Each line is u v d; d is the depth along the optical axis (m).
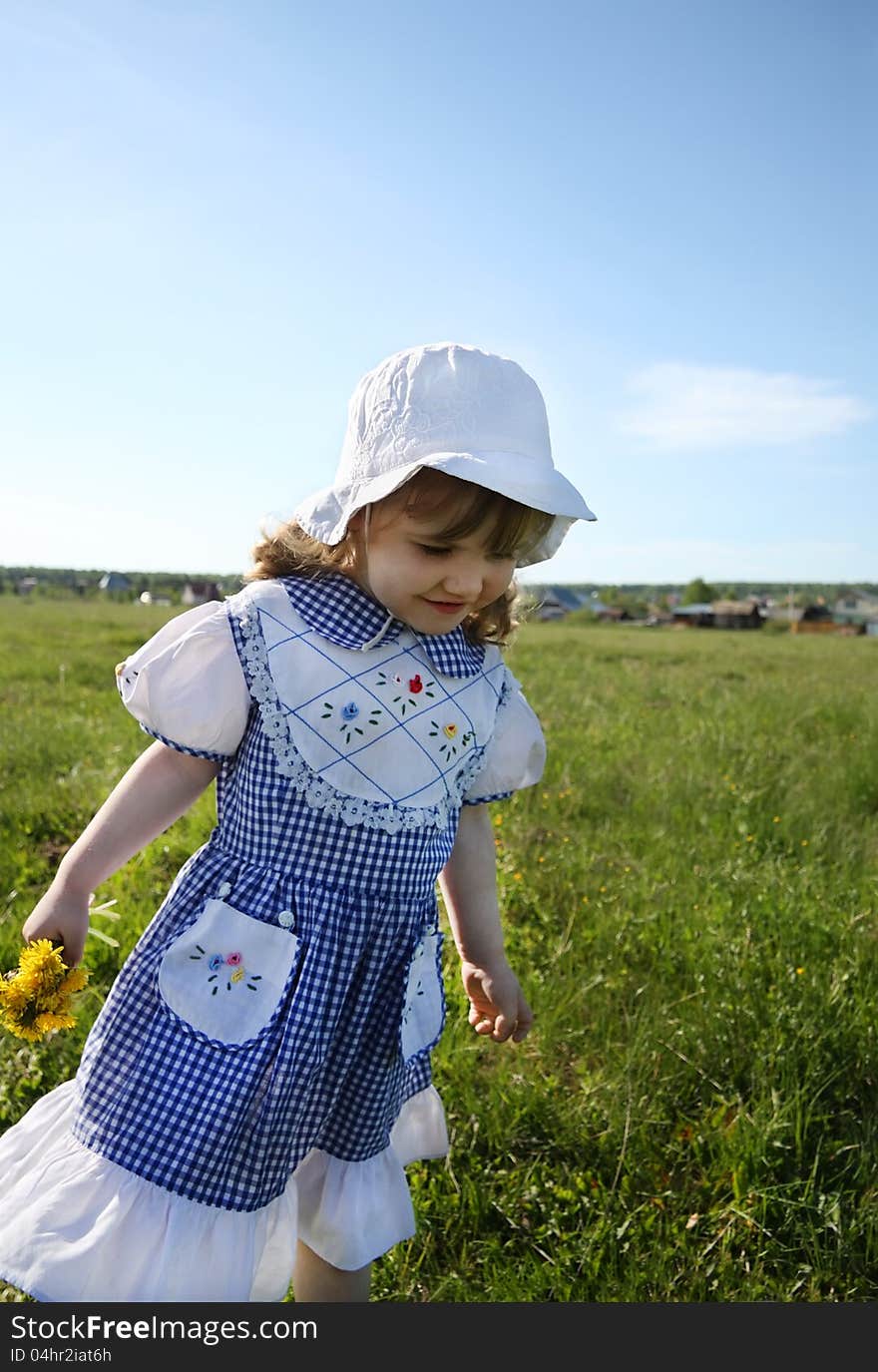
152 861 4.23
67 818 4.97
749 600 86.06
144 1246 1.59
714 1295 2.17
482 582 1.74
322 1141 1.83
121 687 1.81
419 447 1.71
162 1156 1.60
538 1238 2.30
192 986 1.66
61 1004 1.71
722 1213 2.37
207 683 1.74
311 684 1.75
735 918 3.77
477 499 1.67
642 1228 2.32
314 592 1.81
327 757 1.74
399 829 1.78
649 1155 2.53
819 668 17.92
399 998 1.80
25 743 6.46
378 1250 1.85
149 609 36.53
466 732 1.90
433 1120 2.08
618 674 15.10
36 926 1.77
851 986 3.23
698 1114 2.73
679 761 6.76
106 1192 1.61
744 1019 2.99
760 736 7.81
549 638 29.91
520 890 3.99
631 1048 2.86
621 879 4.25
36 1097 2.60
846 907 3.99
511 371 1.80
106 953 3.29
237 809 1.77
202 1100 1.61
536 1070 2.84
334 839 1.74
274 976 1.67
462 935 2.14
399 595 1.73
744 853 4.73
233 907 1.70
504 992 2.12
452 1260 2.25
